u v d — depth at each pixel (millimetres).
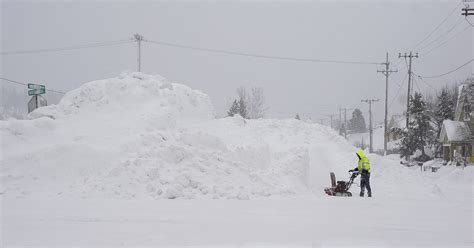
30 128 12859
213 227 6793
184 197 9844
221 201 9508
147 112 14109
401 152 51719
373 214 8250
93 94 15133
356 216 7992
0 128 12477
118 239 5996
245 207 8727
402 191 15250
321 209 8695
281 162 13805
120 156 11391
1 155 11477
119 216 7531
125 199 9539
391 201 10297
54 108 14789
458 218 7984
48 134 12930
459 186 21844
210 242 5898
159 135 12430
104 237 6102
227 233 6422
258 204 9164
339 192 12672
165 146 11711
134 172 10547
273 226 6945
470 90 44062
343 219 7660
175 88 16828
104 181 10188
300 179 13320
